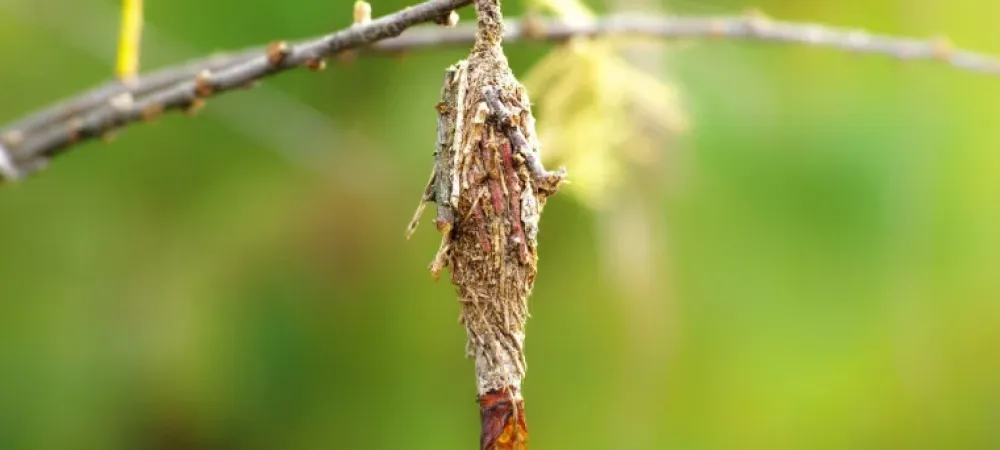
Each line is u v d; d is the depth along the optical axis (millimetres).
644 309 690
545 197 429
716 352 760
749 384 770
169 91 480
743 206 730
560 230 795
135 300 811
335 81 756
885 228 738
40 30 776
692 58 718
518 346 427
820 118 734
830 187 727
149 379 799
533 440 798
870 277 745
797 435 787
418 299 796
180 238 814
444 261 427
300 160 743
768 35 525
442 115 429
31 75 787
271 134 736
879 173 727
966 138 756
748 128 724
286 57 462
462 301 429
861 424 805
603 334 780
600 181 553
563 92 545
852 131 727
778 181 726
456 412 798
